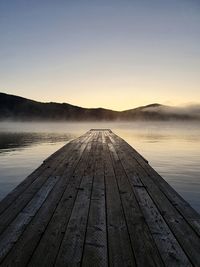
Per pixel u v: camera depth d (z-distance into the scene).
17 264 2.00
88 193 3.97
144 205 3.43
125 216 3.04
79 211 3.19
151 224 2.80
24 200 3.60
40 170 5.73
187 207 3.33
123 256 2.14
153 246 2.31
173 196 3.82
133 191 4.09
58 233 2.56
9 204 3.43
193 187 9.06
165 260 2.07
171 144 25.16
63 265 2.00
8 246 2.29
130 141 29.06
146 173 5.41
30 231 2.60
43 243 2.35
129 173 5.41
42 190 4.11
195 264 2.02
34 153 18.73
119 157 7.67
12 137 37.88
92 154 8.34
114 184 4.52
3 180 10.29
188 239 2.44
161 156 16.78
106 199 3.68
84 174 5.32
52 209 3.25
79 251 2.21
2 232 2.57
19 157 16.70
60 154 8.36
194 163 13.98
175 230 2.65
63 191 4.07
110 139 14.94
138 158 7.47
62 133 51.44
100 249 2.25
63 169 5.85
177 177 10.62
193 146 23.09
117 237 2.49
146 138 34.72
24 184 4.49
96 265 2.00
